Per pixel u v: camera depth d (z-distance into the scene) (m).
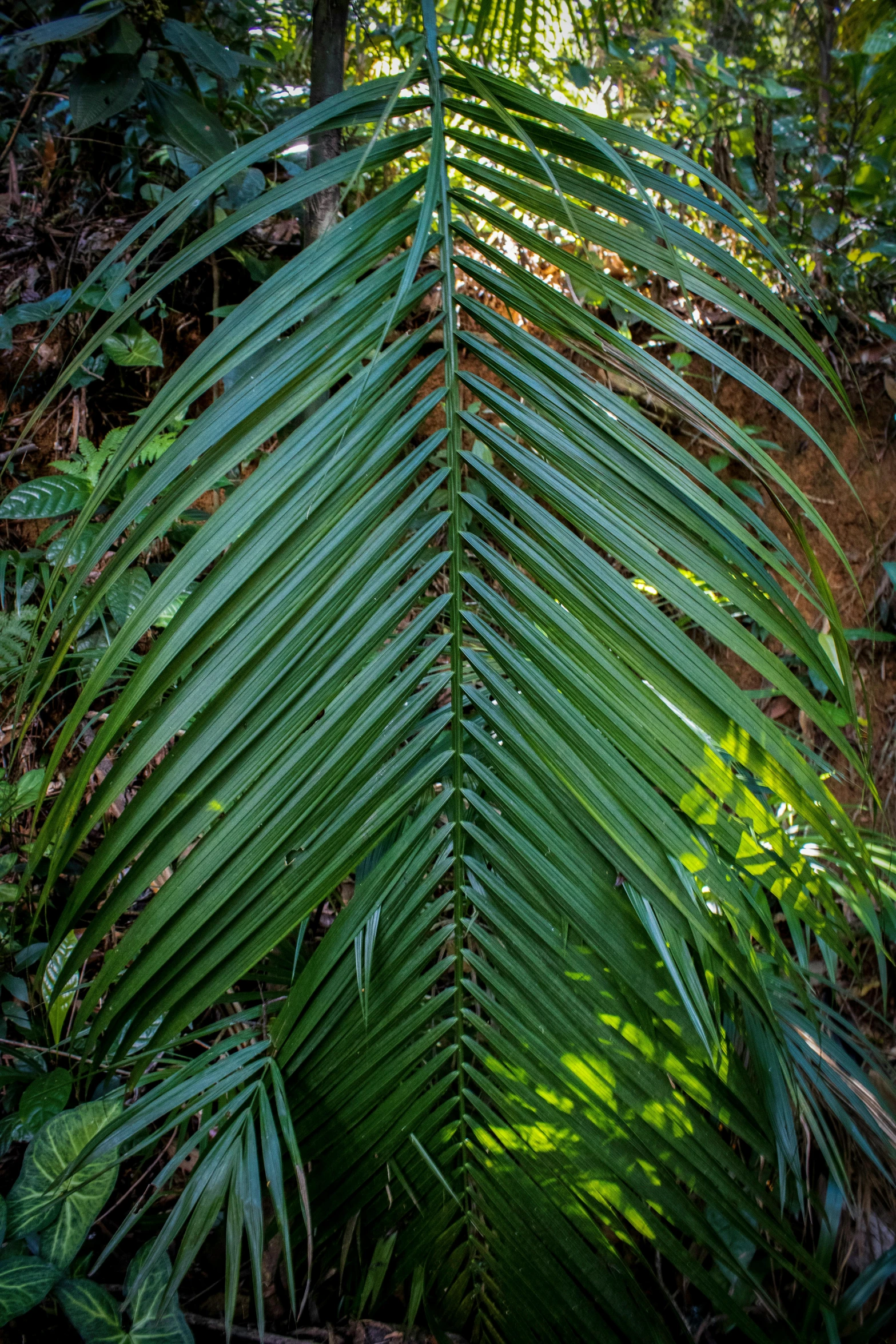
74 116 1.77
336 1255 1.64
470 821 1.32
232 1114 1.39
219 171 1.19
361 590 1.21
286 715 1.19
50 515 1.87
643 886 1.26
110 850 1.18
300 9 2.33
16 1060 1.85
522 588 1.25
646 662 1.21
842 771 2.25
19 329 2.04
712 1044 1.30
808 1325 1.72
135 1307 1.50
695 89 2.71
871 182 2.66
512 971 1.32
